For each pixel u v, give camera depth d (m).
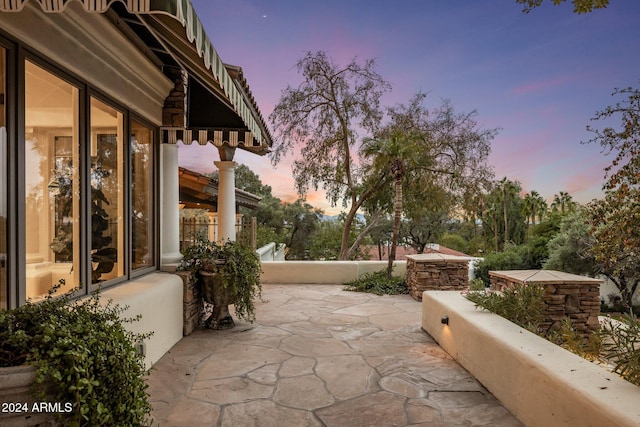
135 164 4.98
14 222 2.84
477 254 31.91
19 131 2.88
